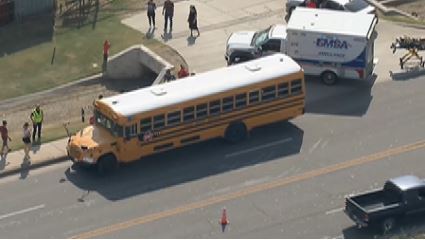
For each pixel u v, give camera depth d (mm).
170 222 152125
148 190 160500
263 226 151000
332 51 190375
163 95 167375
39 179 165375
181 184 162000
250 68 175125
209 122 169625
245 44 196000
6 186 163500
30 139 172375
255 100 172500
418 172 164750
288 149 171625
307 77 196125
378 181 162125
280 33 195500
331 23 192000
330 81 192750
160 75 193750
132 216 153875
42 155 172000
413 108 184500
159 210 155125
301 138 174875
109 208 156000
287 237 148250
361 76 191250
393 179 149250
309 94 190125
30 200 159125
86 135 166500
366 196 148250
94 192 160500
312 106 185875
